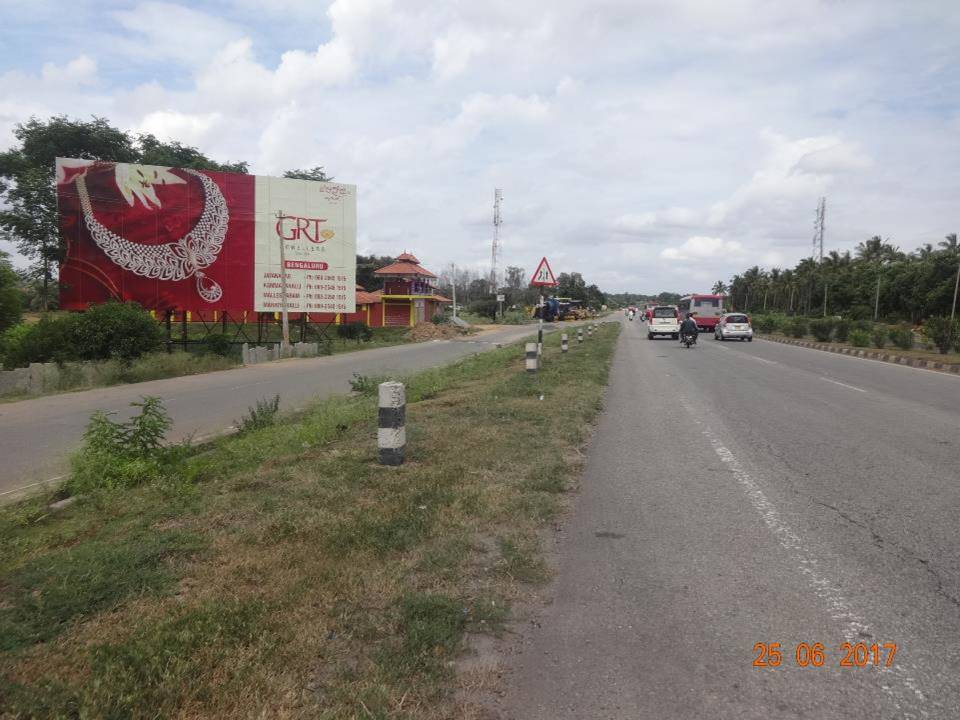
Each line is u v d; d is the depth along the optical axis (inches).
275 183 1120.8
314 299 1150.3
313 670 118.8
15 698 106.9
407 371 774.5
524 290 3986.2
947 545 187.5
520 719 108.7
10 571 160.9
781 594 156.4
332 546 174.6
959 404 470.6
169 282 1072.2
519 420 369.1
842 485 250.7
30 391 611.2
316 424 341.4
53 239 1520.7
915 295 2469.2
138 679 113.4
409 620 136.7
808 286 3405.5
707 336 1774.1
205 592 147.1
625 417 411.2
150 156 1641.2
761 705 113.5
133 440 275.7
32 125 1568.7
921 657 128.7
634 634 137.7
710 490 244.5
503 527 196.9
